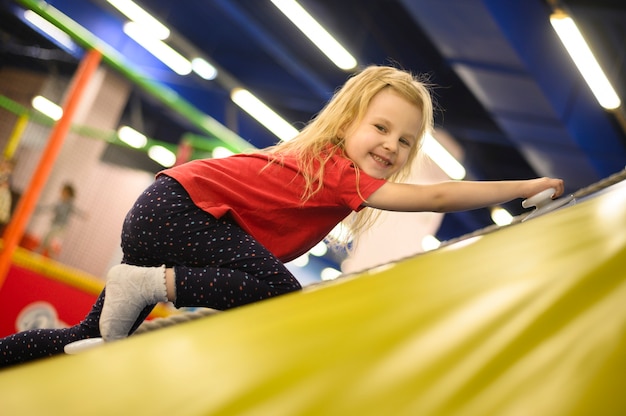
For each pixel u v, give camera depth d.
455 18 7.64
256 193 1.66
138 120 11.09
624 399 0.59
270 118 10.22
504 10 7.45
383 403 0.68
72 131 6.84
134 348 0.93
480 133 10.33
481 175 11.89
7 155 6.41
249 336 0.91
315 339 0.84
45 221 6.39
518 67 8.19
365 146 1.73
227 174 1.67
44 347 1.65
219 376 0.81
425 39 9.62
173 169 1.69
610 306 0.71
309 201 1.67
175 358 0.88
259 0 8.90
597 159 10.32
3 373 0.93
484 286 0.85
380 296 0.93
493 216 13.00
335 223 1.75
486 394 0.64
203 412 0.74
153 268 1.55
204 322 1.01
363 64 9.17
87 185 6.90
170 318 1.59
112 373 0.87
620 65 8.62
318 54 9.47
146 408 0.77
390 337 0.79
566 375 0.63
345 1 8.66
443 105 10.37
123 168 7.22
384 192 1.65
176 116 11.57
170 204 1.62
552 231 0.98
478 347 0.72
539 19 7.93
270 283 1.57
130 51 9.89
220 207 1.62
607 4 7.21
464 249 1.05
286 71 10.27
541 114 9.15
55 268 5.33
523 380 0.64
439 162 10.05
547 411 0.60
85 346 1.53
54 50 10.07
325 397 0.71
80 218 6.72
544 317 0.73
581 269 0.80
